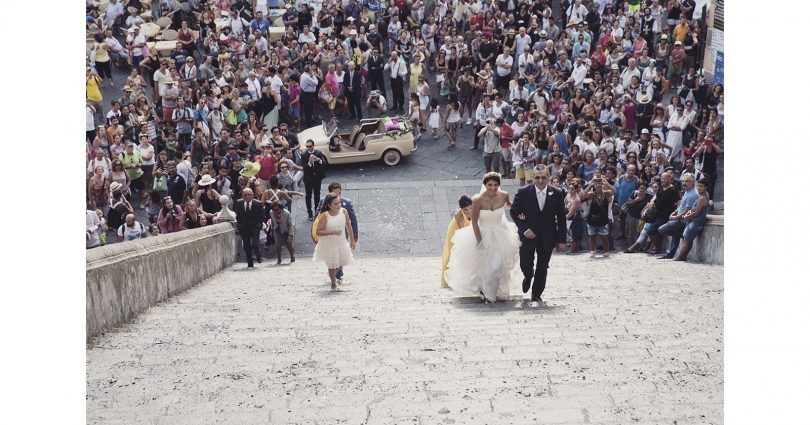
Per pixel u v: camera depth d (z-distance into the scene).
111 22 26.27
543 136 20.02
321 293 11.02
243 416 5.38
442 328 7.91
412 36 26.73
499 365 6.42
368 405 5.52
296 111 23.81
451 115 22.78
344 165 22.23
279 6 28.86
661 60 24.61
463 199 11.24
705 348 6.77
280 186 18.56
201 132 20.17
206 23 26.25
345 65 24.42
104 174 18.42
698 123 20.75
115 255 8.70
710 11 22.30
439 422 5.20
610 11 26.05
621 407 5.36
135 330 8.16
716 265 13.23
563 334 7.43
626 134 19.02
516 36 25.03
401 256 17.55
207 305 9.88
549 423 5.12
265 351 7.03
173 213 16.27
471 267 9.84
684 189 15.02
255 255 17.48
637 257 15.08
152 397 5.79
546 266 9.51
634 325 7.81
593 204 15.76
